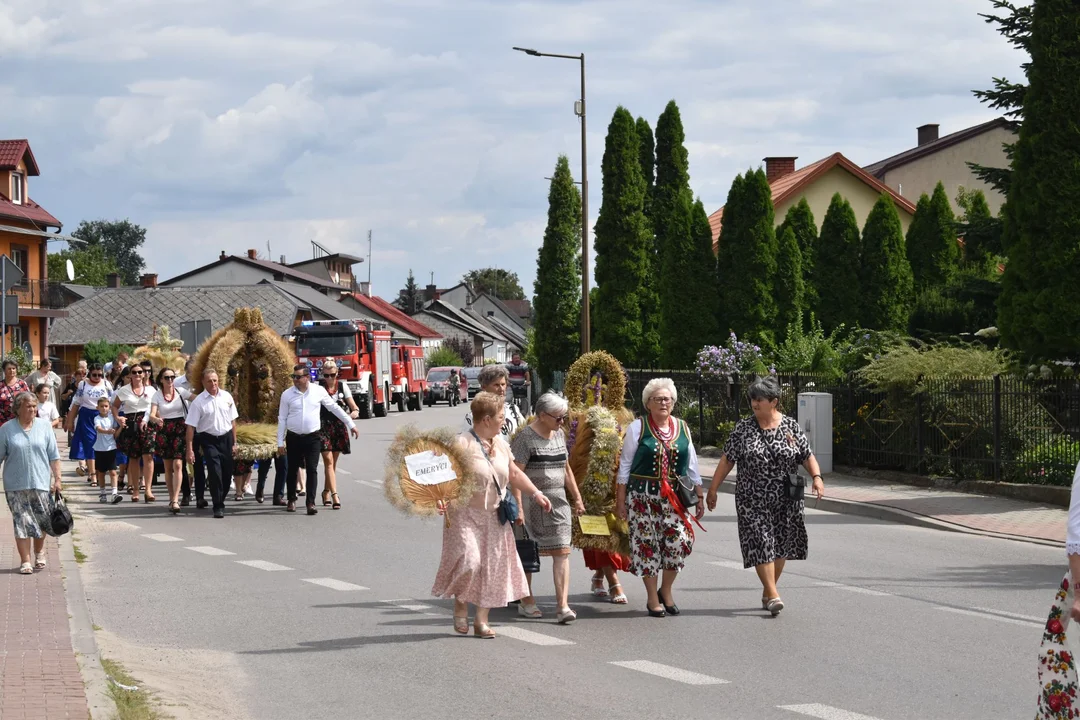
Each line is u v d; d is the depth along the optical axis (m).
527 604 9.55
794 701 6.99
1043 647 4.98
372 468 23.88
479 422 8.82
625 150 36.78
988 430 17.88
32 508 11.22
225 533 14.63
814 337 27.39
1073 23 17.92
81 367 21.81
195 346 25.38
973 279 26.91
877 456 20.08
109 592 10.70
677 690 7.25
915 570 11.77
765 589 9.57
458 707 6.94
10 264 20.94
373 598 10.39
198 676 7.76
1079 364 18.38
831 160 47.09
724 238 33.16
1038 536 13.94
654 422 9.58
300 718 6.76
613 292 36.84
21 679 6.98
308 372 16.61
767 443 9.55
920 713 6.73
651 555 9.45
